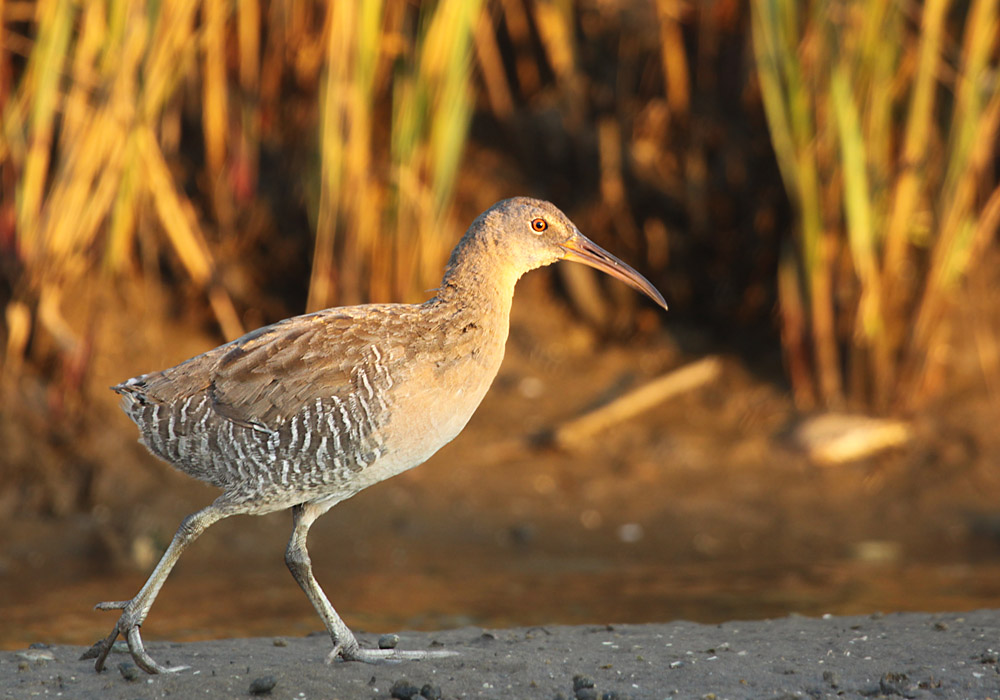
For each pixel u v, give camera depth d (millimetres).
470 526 12039
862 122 12734
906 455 12984
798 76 12508
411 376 7164
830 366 13508
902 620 8414
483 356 7535
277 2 13594
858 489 12625
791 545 11695
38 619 9477
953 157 12625
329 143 12367
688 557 11391
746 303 14984
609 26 15359
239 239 14602
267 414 6957
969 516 12133
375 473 7246
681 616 9602
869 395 13531
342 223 12750
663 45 14820
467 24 12516
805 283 13445
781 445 13219
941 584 10438
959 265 13211
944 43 13195
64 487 12109
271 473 7039
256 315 14367
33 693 6840
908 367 13367
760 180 14961
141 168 12922
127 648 7797
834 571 10891
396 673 7109
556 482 12797
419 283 13234
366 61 12383
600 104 15398
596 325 15109
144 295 13758
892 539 11797
